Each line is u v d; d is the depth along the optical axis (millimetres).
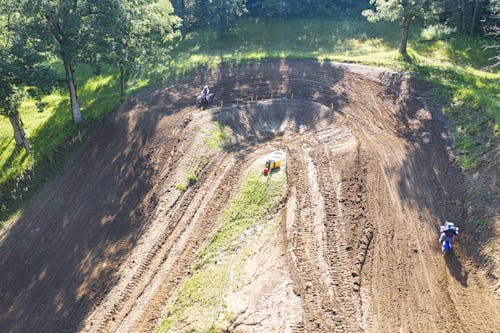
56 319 20688
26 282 22766
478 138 28203
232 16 51250
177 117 35000
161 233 24781
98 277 22625
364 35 50844
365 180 26328
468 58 41875
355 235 22203
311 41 50594
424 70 38500
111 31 32250
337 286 19406
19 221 27094
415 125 31719
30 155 32062
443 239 21141
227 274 20859
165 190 27891
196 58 46344
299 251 21359
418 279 19859
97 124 35438
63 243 25000
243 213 24859
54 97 41312
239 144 31719
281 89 38469
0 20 30938
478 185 24641
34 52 29141
